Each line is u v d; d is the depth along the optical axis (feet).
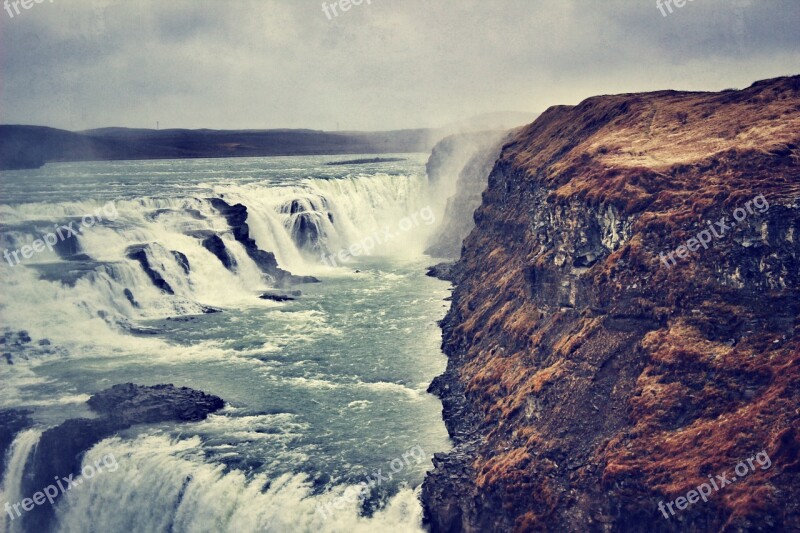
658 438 158.71
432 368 240.32
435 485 173.06
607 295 189.37
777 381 153.07
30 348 254.06
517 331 216.54
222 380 233.35
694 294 176.24
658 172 199.31
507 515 162.91
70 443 195.62
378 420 207.00
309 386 228.43
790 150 191.62
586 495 157.89
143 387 224.12
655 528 148.56
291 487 178.60
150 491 185.06
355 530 169.27
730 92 259.60
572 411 174.60
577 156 232.73
